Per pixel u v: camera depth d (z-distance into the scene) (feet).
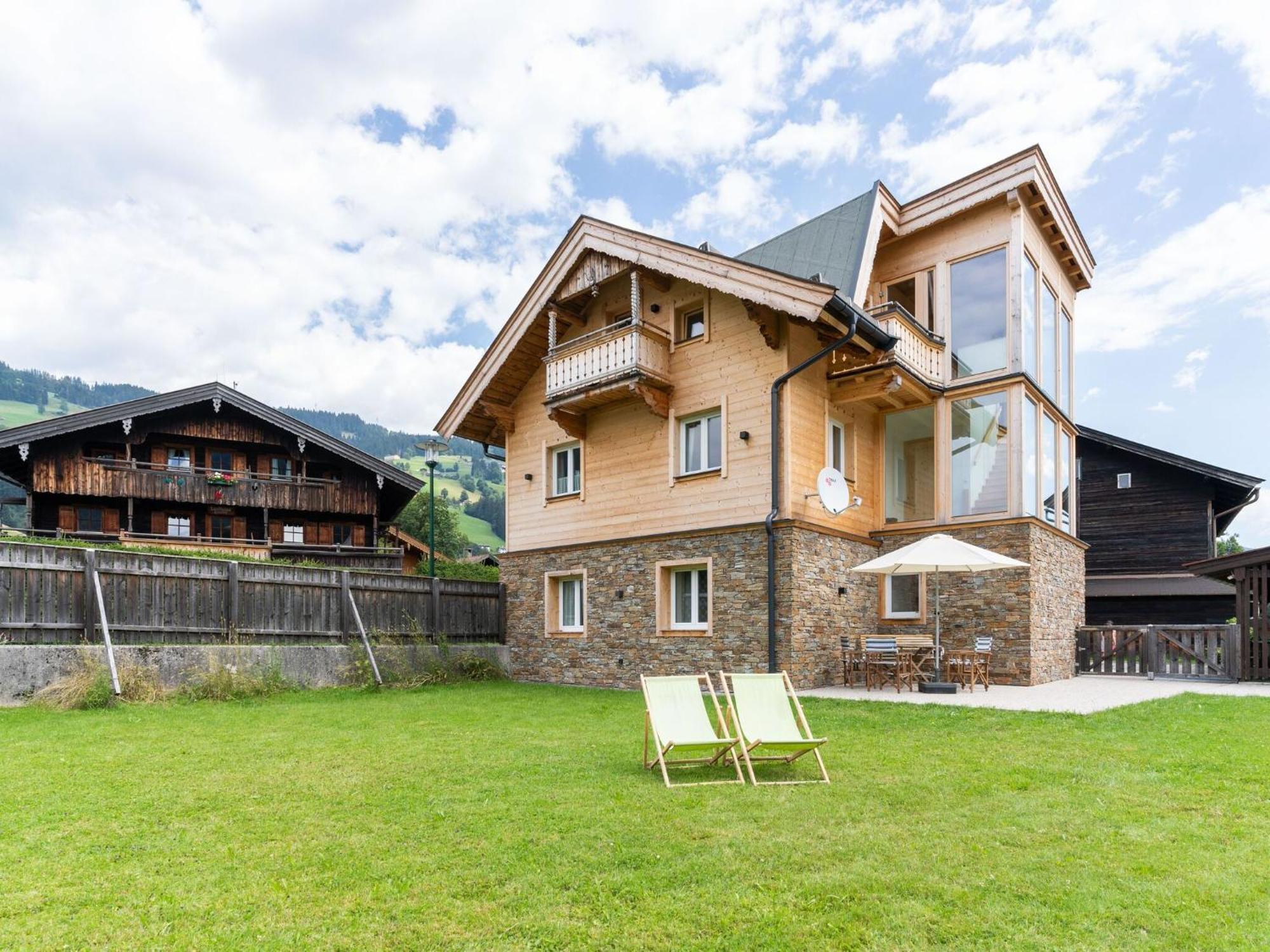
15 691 32.19
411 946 10.92
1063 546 51.60
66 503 93.91
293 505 99.71
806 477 44.52
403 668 47.09
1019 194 47.21
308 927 11.49
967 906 12.20
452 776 20.79
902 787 19.52
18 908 12.06
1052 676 46.83
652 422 50.21
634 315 47.75
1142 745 24.43
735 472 45.42
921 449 49.55
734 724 22.26
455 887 12.95
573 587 54.44
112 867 13.84
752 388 45.24
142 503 97.60
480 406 59.00
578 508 54.19
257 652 40.11
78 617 35.29
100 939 11.05
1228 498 78.74
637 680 47.93
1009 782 19.81
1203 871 13.55
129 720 29.99
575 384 50.47
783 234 53.78
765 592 42.55
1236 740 25.27
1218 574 50.65
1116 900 12.35
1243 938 11.07
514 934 11.28
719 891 12.75
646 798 18.51
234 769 21.65
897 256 51.93
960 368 48.88
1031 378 46.85
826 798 18.56
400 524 165.68
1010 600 43.88
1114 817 16.70
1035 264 50.34
